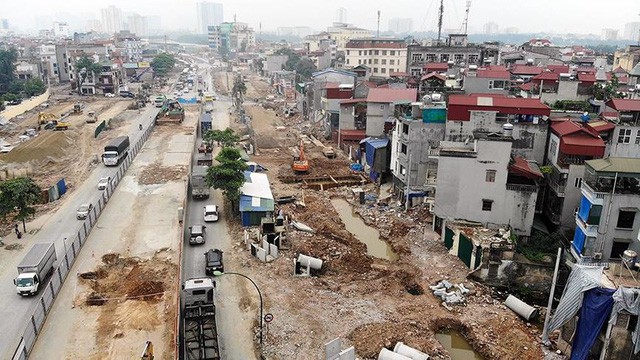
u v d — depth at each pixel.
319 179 75.88
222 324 38.34
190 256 49.41
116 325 37.69
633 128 51.94
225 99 167.00
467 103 56.62
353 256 49.62
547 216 54.00
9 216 59.06
